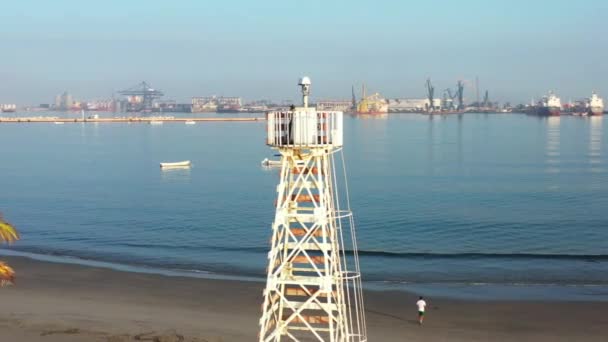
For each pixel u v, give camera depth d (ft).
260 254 239.09
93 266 215.72
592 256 230.48
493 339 145.79
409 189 414.21
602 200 358.02
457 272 208.44
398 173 503.61
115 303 172.35
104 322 154.51
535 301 173.27
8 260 224.53
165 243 258.78
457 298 176.55
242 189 428.56
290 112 102.47
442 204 351.46
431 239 263.90
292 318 108.37
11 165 605.73
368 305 170.30
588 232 274.98
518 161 578.66
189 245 254.88
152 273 207.00
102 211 342.44
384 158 625.82
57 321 153.58
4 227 143.23
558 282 194.90
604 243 254.47
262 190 422.41
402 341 143.54
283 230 111.34
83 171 549.54
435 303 171.94
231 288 187.73
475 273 207.10
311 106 104.12
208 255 236.84
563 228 283.59
